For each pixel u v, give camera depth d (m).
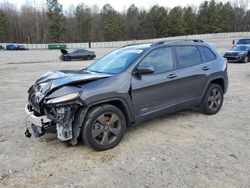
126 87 4.07
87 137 3.81
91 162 3.65
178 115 5.60
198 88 5.22
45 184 3.15
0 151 4.05
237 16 101.06
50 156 3.85
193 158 3.68
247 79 10.77
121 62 4.45
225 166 3.45
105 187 3.07
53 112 3.69
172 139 4.36
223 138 4.36
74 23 93.88
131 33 96.00
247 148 3.96
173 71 4.75
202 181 3.12
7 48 54.19
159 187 3.03
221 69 5.66
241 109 6.05
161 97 4.56
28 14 94.62
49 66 20.50
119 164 3.57
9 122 5.50
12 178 3.30
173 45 4.92
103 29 91.69
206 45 5.65
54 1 83.69
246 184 3.05
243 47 19.22
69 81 3.73
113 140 4.06
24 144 4.29
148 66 4.20
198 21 94.69
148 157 3.75
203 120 5.27
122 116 4.10
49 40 85.81
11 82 11.66
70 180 3.23
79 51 28.89
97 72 4.43
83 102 3.65
